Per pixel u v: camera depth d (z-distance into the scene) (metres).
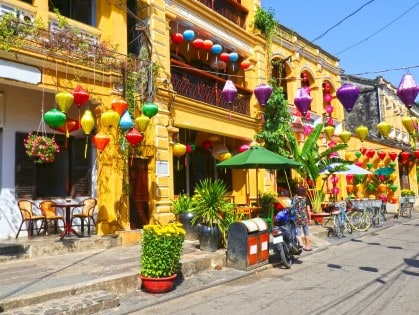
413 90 6.35
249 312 5.32
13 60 7.69
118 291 6.11
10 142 8.97
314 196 15.52
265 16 15.64
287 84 17.86
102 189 9.38
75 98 7.57
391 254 9.70
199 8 12.64
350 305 5.52
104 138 8.08
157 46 11.02
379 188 23.20
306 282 7.01
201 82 13.01
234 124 13.96
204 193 9.16
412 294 6.05
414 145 14.82
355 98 6.78
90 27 9.50
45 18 8.52
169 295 6.15
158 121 10.66
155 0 11.13
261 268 8.12
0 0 7.85
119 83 9.59
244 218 9.65
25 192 9.16
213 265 8.06
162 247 6.26
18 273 6.39
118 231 9.21
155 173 10.47
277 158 9.81
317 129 15.08
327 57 20.86
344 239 12.31
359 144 22.33
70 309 4.96
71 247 8.16
